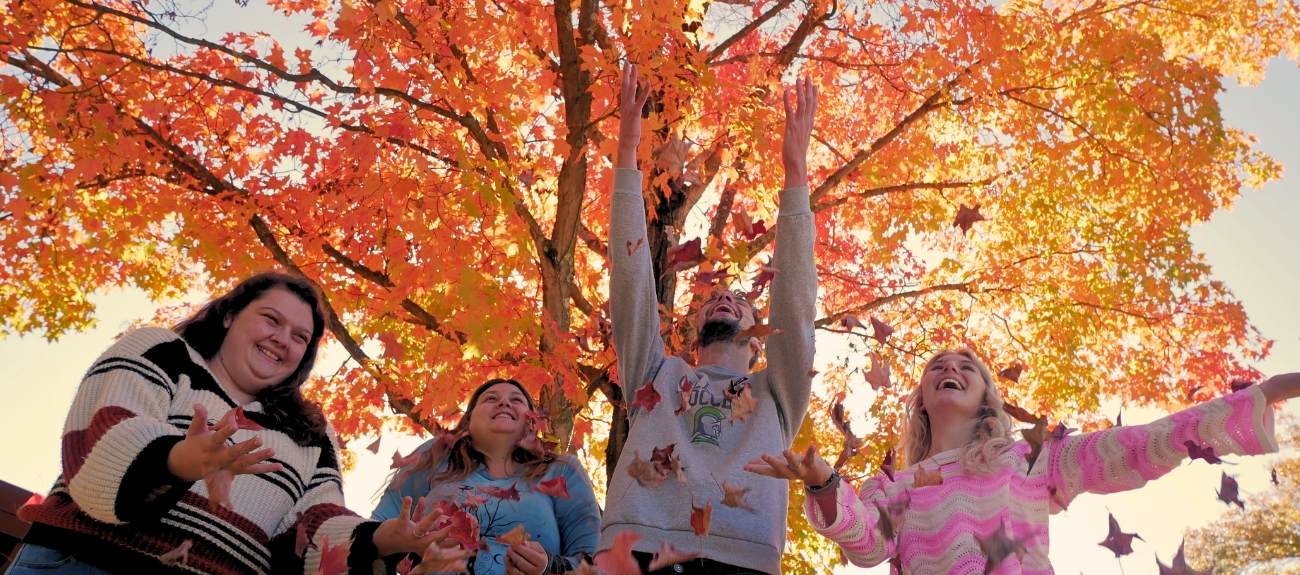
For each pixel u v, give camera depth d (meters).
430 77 5.30
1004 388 7.62
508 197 4.99
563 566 2.96
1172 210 7.39
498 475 3.40
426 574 2.17
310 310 2.52
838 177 6.95
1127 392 7.77
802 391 3.02
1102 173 7.38
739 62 6.80
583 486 3.42
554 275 5.66
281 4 6.02
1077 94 7.19
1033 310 7.50
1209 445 2.73
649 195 5.39
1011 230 7.78
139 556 1.99
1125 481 2.84
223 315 2.44
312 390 5.98
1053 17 7.49
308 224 5.71
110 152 5.16
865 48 7.24
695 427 2.86
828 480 2.65
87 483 1.85
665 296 5.68
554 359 5.01
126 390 2.06
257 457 1.82
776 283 3.13
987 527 2.81
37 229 5.65
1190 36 8.45
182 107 5.72
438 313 5.47
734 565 2.55
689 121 5.68
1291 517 8.91
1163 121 7.06
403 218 5.25
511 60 5.71
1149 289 7.26
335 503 2.42
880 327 3.06
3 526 3.10
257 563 2.19
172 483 1.84
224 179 5.72
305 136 5.58
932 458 3.08
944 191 7.62
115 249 5.86
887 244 7.66
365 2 5.01
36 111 5.32
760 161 6.36
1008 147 7.62
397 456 3.46
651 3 5.12
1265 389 2.76
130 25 5.84
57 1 5.38
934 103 6.96
